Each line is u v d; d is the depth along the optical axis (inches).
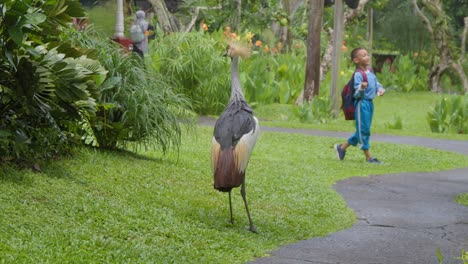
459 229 306.8
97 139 385.1
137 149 416.2
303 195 356.2
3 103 307.3
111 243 241.6
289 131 666.8
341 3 783.7
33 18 292.2
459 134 707.4
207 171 385.7
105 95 372.2
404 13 1357.0
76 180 310.8
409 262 255.6
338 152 507.8
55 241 234.4
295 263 247.0
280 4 1082.7
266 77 865.5
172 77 694.5
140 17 767.1
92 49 335.0
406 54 1355.8
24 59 293.3
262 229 288.2
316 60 798.5
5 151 307.3
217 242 261.4
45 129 318.3
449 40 1227.2
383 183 414.9
